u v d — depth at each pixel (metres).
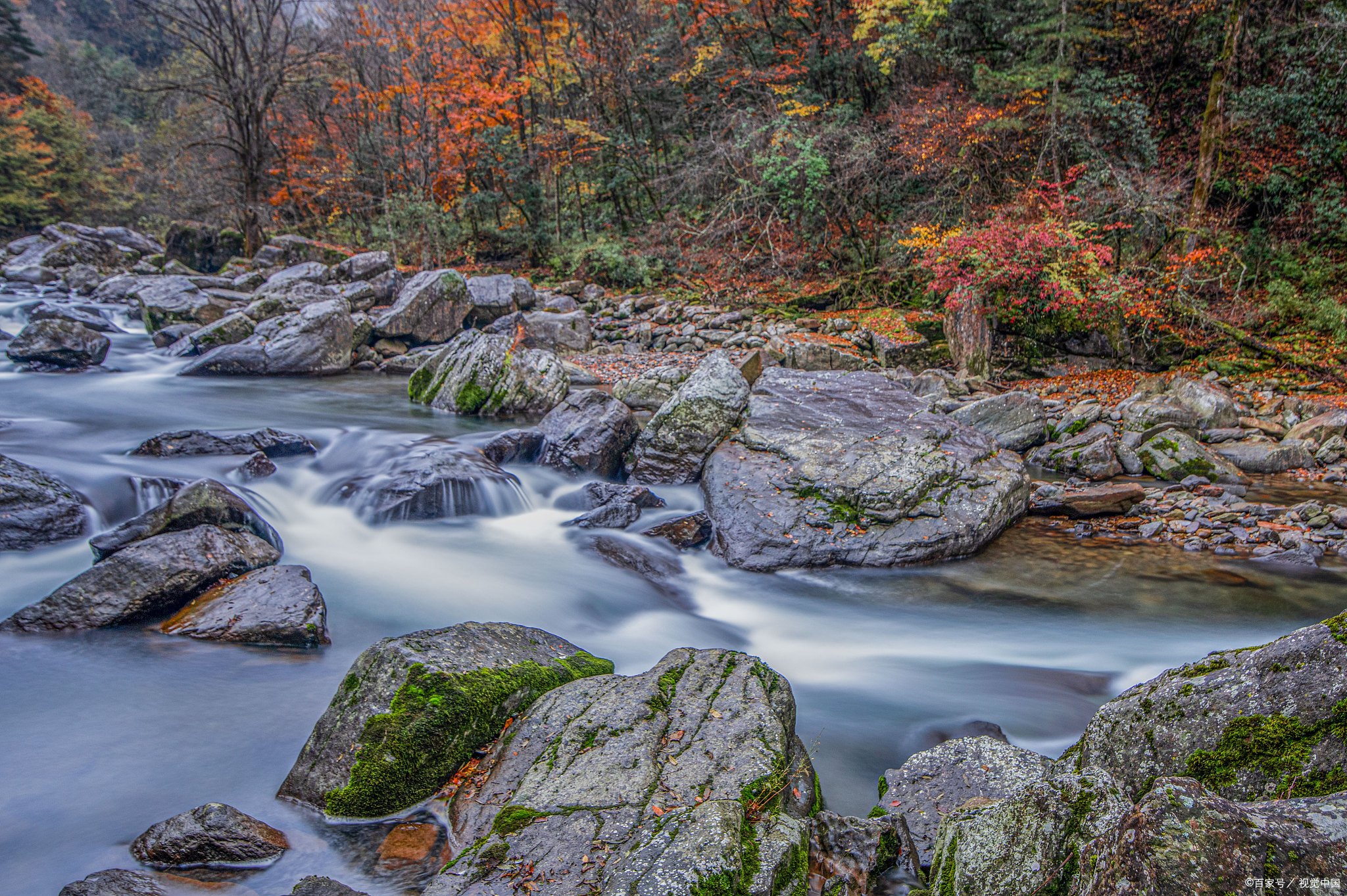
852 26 22.00
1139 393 12.67
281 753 4.72
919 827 3.94
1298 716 3.21
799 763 4.29
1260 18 17.50
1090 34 17.41
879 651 6.57
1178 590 7.45
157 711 5.04
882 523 8.32
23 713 4.95
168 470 8.98
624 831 3.47
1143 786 3.53
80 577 6.07
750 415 9.96
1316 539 8.20
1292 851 2.25
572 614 6.95
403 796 4.23
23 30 46.66
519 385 12.90
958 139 17.45
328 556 7.59
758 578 7.98
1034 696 5.82
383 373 16.52
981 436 9.77
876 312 17.69
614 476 10.49
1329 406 12.11
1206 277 15.40
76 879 3.72
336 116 32.88
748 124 20.95
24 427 10.47
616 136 24.89
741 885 3.08
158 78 41.50
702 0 23.72
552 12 26.23
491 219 28.03
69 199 43.91
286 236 28.53
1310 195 16.95
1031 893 2.82
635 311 20.59
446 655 4.78
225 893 3.62
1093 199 15.80
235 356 15.48
